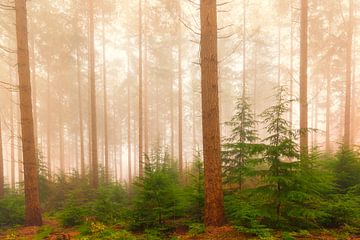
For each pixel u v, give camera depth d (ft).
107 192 39.40
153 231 24.27
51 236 28.43
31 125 35.19
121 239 23.52
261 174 23.15
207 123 25.50
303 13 46.21
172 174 43.86
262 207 23.45
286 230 22.41
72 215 32.94
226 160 32.09
